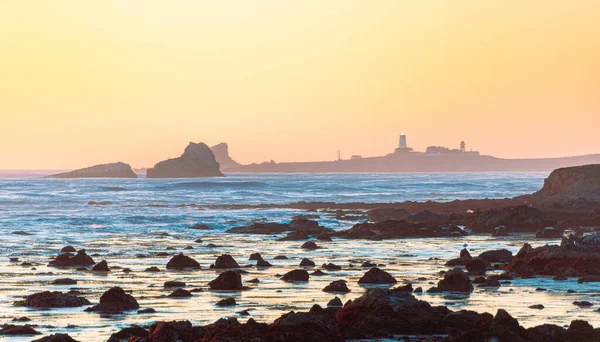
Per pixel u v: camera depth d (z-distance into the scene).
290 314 30.06
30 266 57.19
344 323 31.69
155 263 59.81
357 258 63.97
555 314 35.78
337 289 44.03
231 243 79.50
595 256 51.31
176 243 78.81
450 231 89.81
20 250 69.44
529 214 96.69
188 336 29.23
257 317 35.31
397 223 91.06
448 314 31.81
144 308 37.78
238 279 44.97
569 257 51.78
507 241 81.25
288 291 43.84
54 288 45.34
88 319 34.91
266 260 62.25
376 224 92.25
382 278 47.59
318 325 29.75
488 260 59.44
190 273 53.28
